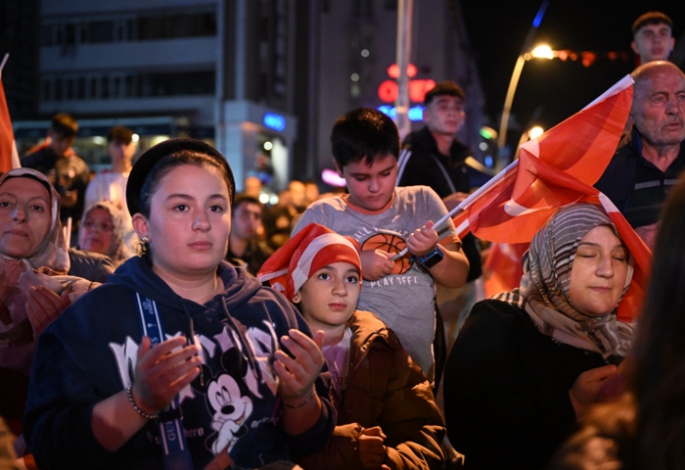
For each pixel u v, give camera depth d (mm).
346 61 43312
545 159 3371
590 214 2895
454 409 3084
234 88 34219
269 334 2285
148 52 35906
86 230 4695
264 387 2219
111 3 36188
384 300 3658
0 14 34375
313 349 2125
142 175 2279
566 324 2932
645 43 5691
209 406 2135
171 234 2170
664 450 1296
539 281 3012
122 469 2100
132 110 36125
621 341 2982
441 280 3656
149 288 2182
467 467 3100
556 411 2904
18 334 2898
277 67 37219
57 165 6758
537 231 3232
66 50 36750
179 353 1902
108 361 2096
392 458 2719
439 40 42719
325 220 3793
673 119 3658
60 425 2021
